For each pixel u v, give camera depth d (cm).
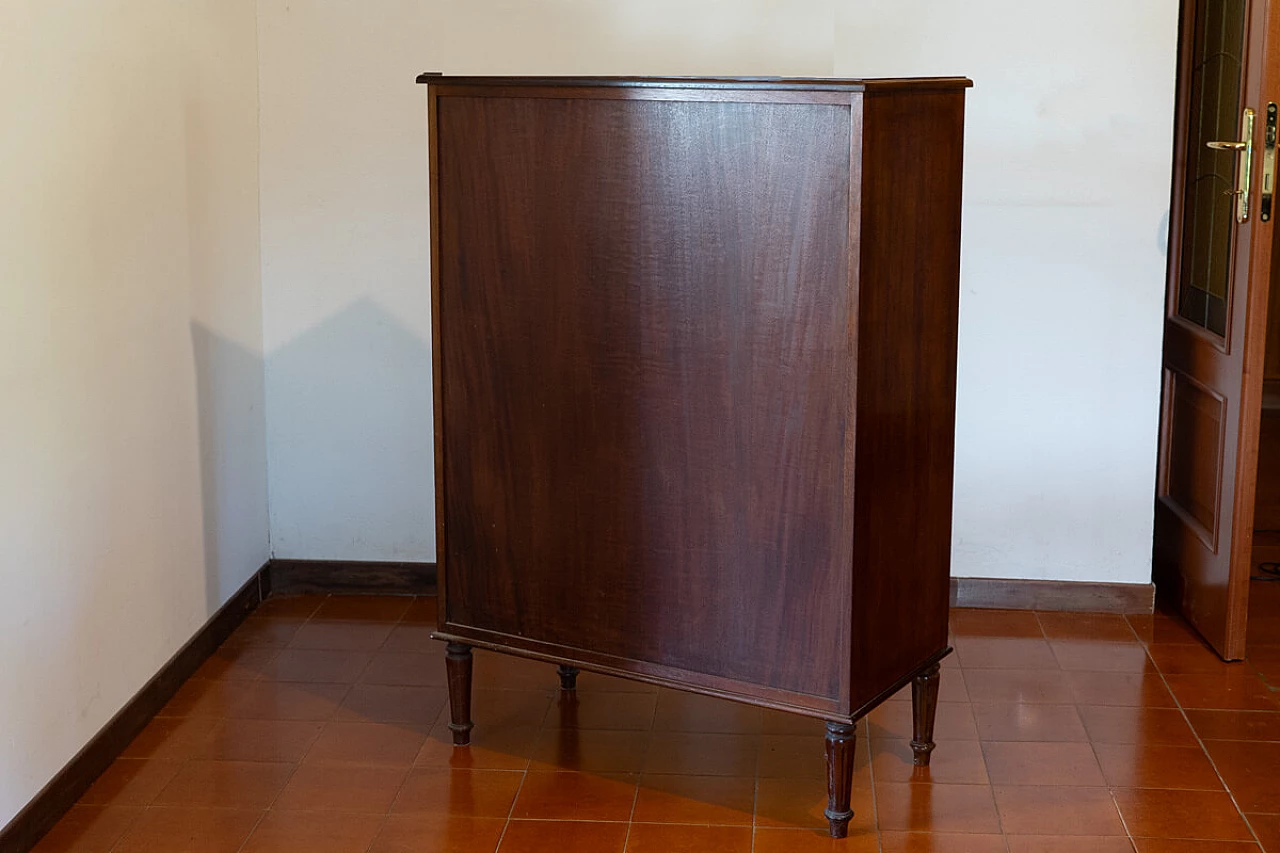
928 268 298
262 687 375
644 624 310
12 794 289
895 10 401
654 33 408
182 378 373
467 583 331
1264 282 371
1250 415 377
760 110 276
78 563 316
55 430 304
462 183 310
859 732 350
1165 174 404
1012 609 432
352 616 427
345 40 414
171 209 362
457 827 305
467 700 340
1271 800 315
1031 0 398
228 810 311
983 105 405
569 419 309
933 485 313
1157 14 395
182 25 365
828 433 282
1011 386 420
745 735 348
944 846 297
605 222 296
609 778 326
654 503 304
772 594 295
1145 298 411
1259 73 363
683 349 294
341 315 430
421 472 439
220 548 404
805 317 280
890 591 301
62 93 304
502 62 413
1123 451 421
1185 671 385
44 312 299
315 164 421
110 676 334
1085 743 342
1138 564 426
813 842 299
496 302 312
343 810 312
